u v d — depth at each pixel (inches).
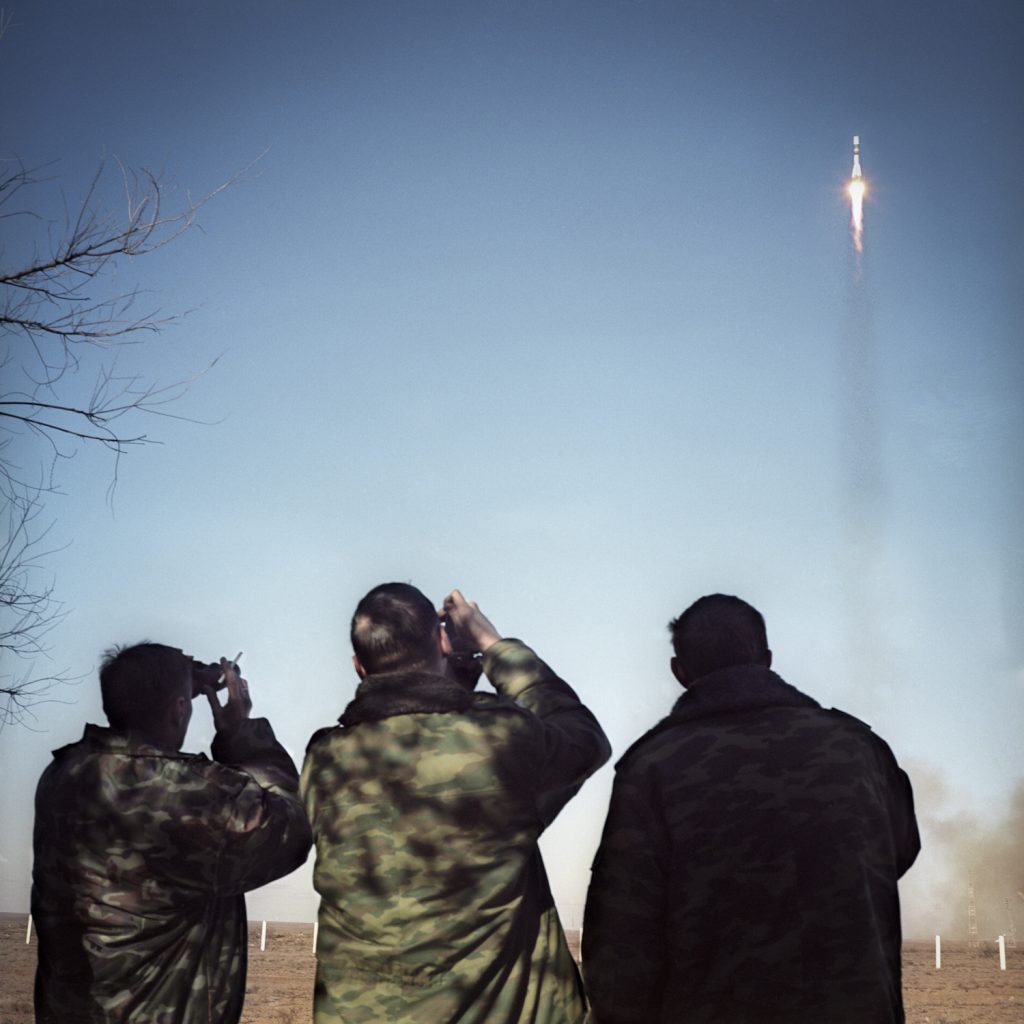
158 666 178.5
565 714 165.2
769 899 146.7
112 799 170.6
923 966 1435.8
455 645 176.2
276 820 171.6
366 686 161.5
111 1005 169.2
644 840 154.6
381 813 152.6
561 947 158.4
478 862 151.6
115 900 170.1
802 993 143.6
